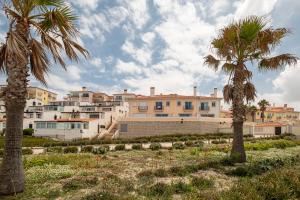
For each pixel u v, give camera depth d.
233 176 11.80
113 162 16.38
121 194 8.24
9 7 8.30
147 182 9.95
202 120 51.66
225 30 15.20
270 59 15.84
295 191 8.47
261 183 8.64
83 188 9.26
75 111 70.56
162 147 28.81
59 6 8.77
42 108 75.81
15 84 8.28
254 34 14.42
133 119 53.16
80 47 9.32
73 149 27.20
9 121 8.29
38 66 9.12
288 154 20.92
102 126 59.94
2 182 8.09
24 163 14.74
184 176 11.57
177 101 63.78
